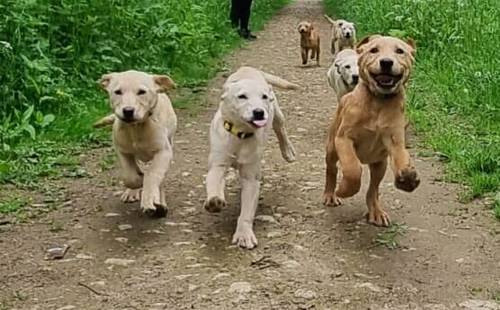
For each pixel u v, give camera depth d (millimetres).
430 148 4027
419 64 5734
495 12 6332
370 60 2904
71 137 4117
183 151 4055
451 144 3980
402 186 2887
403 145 2949
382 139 2965
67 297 2625
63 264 2832
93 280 2727
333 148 3188
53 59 4766
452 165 3736
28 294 2645
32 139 4023
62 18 4980
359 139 2980
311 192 3469
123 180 3201
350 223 3145
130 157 3203
